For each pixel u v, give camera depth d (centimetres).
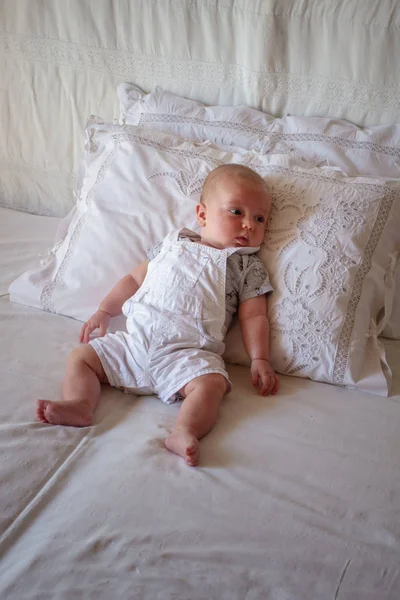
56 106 193
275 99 168
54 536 91
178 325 129
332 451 111
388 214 139
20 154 203
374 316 139
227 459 108
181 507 96
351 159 156
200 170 153
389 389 129
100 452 109
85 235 153
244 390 129
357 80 159
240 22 164
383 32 152
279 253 139
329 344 129
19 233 192
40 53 188
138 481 101
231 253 136
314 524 95
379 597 86
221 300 133
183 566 88
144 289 137
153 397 128
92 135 166
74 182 201
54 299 151
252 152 157
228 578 87
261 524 94
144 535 92
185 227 146
